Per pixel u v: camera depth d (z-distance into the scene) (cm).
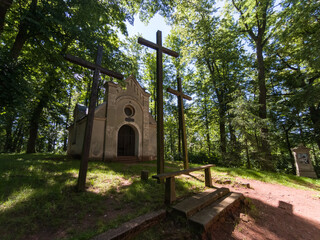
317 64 914
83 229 250
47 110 1573
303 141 1411
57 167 689
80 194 380
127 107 1378
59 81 1355
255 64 1498
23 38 790
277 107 1364
